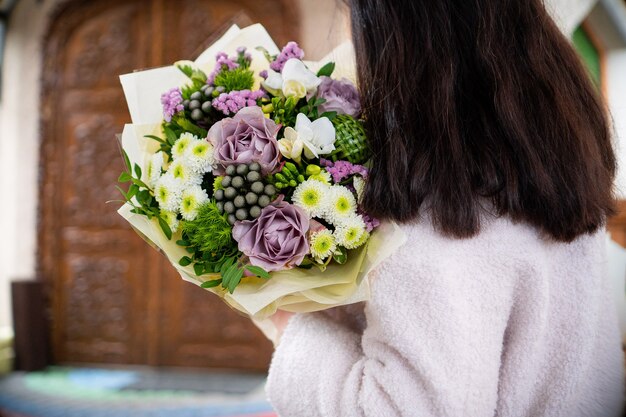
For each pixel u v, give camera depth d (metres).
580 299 0.75
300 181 0.75
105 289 4.34
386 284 0.72
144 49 4.30
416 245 0.71
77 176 4.40
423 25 0.74
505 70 0.72
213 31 4.18
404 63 0.73
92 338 4.35
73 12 4.41
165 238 0.81
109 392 3.74
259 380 3.97
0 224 4.62
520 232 0.72
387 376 0.71
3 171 4.61
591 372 0.77
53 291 4.41
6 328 4.61
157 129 0.88
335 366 0.76
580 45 2.84
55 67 4.43
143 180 0.85
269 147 0.75
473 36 0.74
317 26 3.90
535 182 0.70
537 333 0.73
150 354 4.24
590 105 0.78
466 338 0.70
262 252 0.74
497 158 0.71
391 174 0.71
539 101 0.73
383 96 0.74
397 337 0.71
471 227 0.70
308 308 0.77
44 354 4.32
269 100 0.80
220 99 0.78
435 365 0.69
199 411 3.34
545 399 0.75
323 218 0.76
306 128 0.75
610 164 0.79
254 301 0.73
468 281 0.71
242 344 4.14
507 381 0.74
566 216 0.71
